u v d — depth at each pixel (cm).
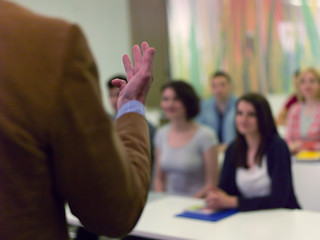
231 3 543
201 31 550
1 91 62
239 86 545
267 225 195
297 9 549
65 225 70
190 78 550
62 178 65
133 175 70
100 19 510
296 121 400
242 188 239
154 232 193
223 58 548
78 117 62
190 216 212
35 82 62
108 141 65
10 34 64
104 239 247
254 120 235
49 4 461
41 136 62
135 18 532
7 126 61
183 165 295
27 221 64
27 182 63
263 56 544
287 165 229
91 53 66
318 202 277
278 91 548
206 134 297
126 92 81
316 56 552
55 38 63
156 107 529
